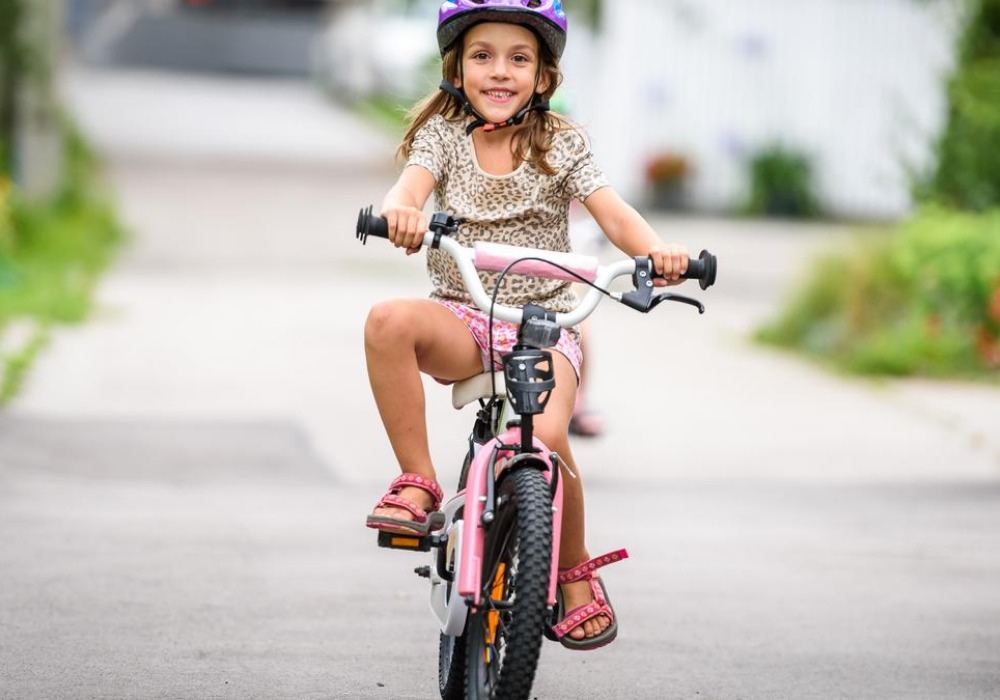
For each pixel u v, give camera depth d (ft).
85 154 114.73
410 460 23.70
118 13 208.33
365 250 92.43
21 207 84.69
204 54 203.21
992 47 75.61
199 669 27.09
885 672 28.19
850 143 117.39
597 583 24.12
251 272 82.64
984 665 28.73
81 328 64.39
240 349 61.52
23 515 37.63
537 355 22.22
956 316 63.57
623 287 84.02
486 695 22.97
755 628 30.81
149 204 106.32
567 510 23.50
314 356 60.80
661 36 116.26
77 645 28.19
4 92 91.40
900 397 58.18
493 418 24.53
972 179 72.38
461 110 24.52
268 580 33.01
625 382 59.98
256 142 144.46
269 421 49.78
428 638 29.40
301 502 40.29
